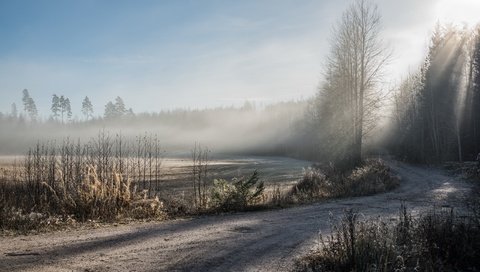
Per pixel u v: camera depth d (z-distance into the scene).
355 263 7.28
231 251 8.65
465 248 8.54
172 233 10.55
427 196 20.97
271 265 7.73
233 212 15.27
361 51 37.09
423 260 7.54
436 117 57.88
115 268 7.21
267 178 37.38
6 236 9.74
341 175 28.28
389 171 34.34
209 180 34.53
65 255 8.01
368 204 17.59
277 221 12.84
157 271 7.11
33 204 13.78
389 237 7.73
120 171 16.98
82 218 12.55
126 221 12.60
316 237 10.23
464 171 35.88
